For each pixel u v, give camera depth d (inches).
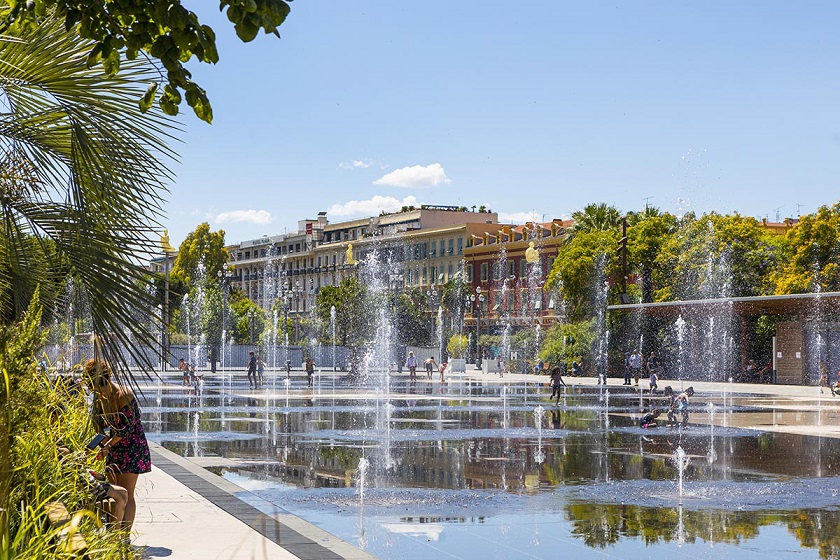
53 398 248.8
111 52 217.9
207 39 211.2
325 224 6309.1
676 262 2728.8
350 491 514.3
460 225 4680.1
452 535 394.9
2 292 236.4
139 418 306.8
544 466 645.3
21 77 238.7
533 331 3112.7
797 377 2096.5
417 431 925.2
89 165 237.8
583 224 3117.6
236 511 409.4
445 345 3659.0
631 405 1403.8
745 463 676.7
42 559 168.6
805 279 2468.0
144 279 240.2
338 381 2293.3
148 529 362.9
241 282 7081.7
